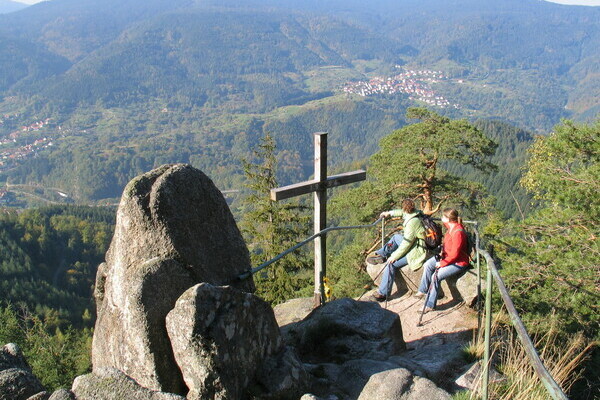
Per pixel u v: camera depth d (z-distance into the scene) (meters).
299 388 3.79
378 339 5.22
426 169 18.39
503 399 3.88
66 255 97.88
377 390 3.78
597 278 8.44
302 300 7.60
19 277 80.94
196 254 4.17
